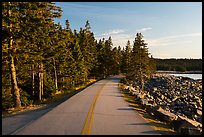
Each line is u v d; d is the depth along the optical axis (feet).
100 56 310.45
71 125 45.70
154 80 278.87
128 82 229.66
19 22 80.59
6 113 70.85
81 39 236.22
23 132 40.93
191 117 94.38
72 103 76.84
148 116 58.59
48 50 115.85
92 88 138.72
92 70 309.42
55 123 47.47
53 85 135.64
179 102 134.62
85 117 53.36
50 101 103.14
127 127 45.03
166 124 51.37
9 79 102.78
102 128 43.65
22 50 82.69
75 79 177.47
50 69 154.10
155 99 142.00
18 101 81.61
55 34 125.18
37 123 47.60
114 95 102.63
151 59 318.65
